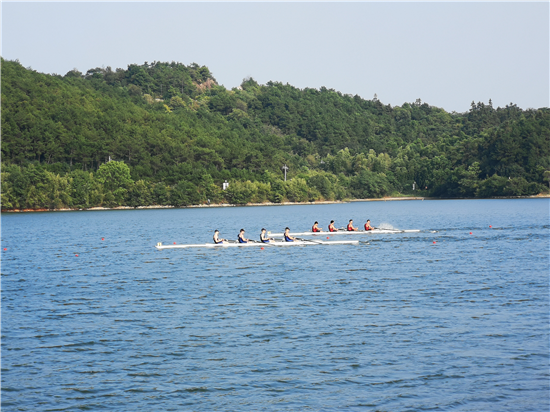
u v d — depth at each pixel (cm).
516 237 11775
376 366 3853
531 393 3450
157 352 4184
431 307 5397
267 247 10512
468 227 14512
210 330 4716
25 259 9275
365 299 5788
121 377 3731
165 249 10481
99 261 8938
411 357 4012
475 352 4100
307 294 6097
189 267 8162
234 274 7488
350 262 8419
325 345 4281
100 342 4431
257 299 5878
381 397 3406
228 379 3678
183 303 5741
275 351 4172
